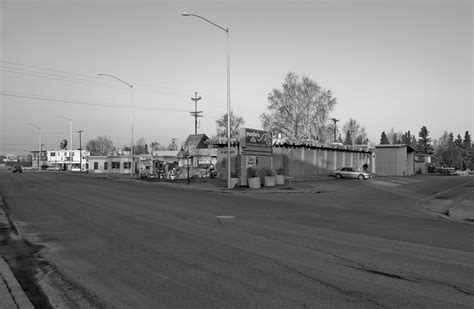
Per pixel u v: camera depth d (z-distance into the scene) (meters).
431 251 9.28
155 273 7.22
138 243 9.79
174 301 5.81
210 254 8.66
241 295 6.05
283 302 5.75
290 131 71.44
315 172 53.31
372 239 10.74
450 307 5.59
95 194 24.70
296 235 11.10
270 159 38.88
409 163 76.94
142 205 18.52
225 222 13.45
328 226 13.06
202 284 6.58
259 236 10.84
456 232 12.52
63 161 144.38
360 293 6.15
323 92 71.88
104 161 93.25
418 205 22.72
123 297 6.01
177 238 10.44
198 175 53.00
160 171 56.12
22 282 6.78
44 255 8.65
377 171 73.00
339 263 7.98
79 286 6.55
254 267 7.61
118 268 7.57
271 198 25.86
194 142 79.19
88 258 8.34
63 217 14.37
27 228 12.04
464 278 7.02
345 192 31.89
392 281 6.80
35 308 5.64
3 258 8.40
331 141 74.56
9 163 171.12
